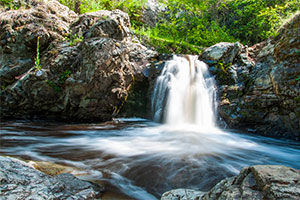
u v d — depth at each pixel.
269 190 1.40
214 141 4.88
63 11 8.28
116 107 6.83
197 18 11.96
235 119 6.21
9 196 1.72
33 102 6.53
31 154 3.49
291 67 5.28
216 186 1.79
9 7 7.65
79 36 7.17
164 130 5.87
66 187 2.14
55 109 6.68
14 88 6.48
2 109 6.91
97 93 6.35
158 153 3.74
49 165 2.93
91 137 4.96
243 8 12.29
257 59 6.76
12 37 6.73
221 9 13.45
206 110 6.58
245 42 11.80
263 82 6.00
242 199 1.45
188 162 3.30
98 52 6.09
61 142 4.44
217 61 6.97
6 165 2.18
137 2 11.72
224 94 6.53
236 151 4.16
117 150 3.90
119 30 7.55
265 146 4.76
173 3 12.70
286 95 5.39
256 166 1.67
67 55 6.53
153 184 2.62
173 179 2.74
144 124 6.64
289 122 5.55
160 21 13.02
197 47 10.35
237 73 6.70
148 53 7.93
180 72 7.11
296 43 5.19
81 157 3.46
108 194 2.32
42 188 1.95
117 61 6.41
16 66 6.78
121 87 6.68
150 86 7.45
